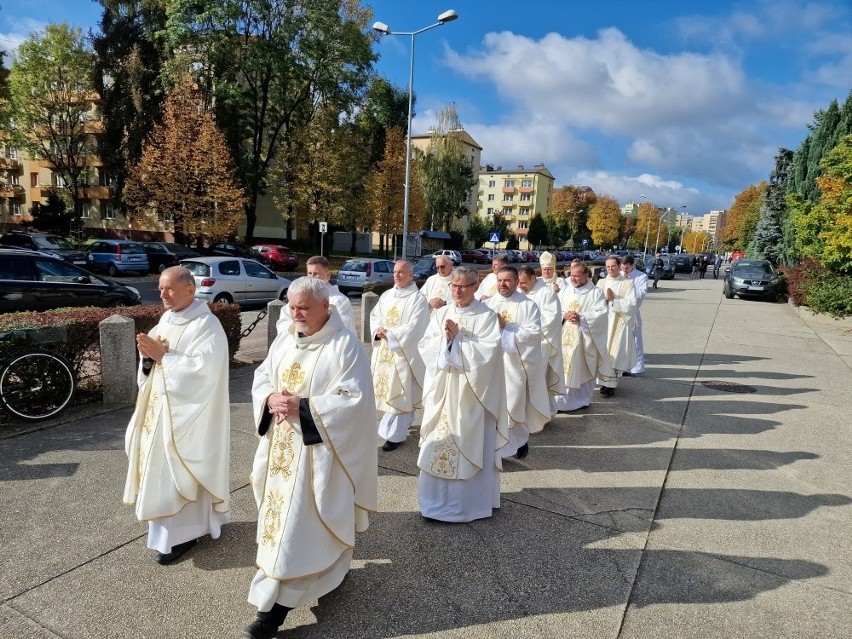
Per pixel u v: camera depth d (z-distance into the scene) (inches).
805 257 799.1
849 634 114.0
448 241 2300.7
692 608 121.4
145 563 131.0
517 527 155.2
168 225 1240.8
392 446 213.5
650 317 613.6
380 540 146.5
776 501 174.4
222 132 1097.4
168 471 126.7
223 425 135.6
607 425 246.8
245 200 1088.8
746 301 823.7
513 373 194.1
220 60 1123.9
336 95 1266.0
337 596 122.3
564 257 2196.1
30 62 1364.4
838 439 231.9
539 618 116.8
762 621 117.6
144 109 1165.7
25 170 1836.9
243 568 130.4
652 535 152.3
